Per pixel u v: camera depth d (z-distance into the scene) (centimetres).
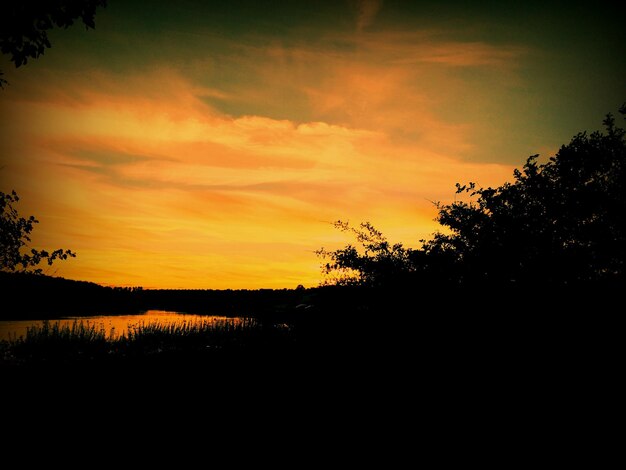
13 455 394
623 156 548
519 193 604
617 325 515
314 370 609
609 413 418
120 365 641
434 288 609
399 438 425
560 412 432
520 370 510
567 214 564
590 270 558
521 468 365
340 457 400
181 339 964
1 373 582
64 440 424
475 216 612
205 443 430
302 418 479
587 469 354
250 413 492
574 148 575
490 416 445
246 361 668
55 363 640
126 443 422
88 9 460
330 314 673
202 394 546
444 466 371
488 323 571
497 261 588
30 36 439
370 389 531
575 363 497
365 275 662
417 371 556
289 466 381
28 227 532
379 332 623
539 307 562
